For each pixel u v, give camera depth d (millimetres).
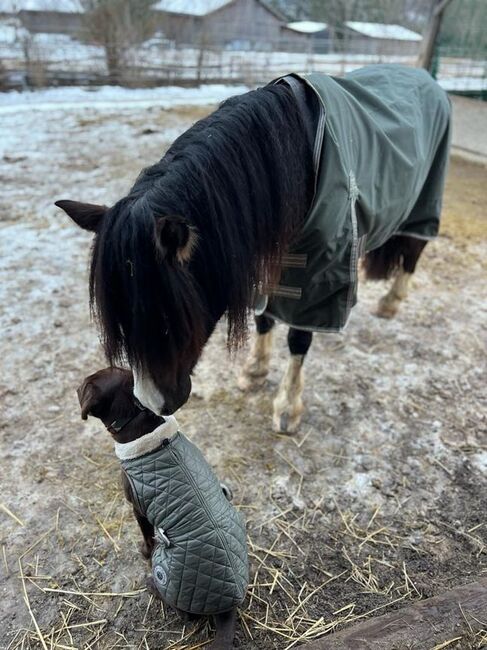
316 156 1392
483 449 1976
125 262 970
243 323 1248
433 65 5801
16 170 4480
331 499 1753
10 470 1804
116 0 8375
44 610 1403
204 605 1222
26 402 2104
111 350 1062
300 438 1996
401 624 1249
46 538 1588
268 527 1647
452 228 3875
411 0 15297
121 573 1500
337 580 1497
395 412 2143
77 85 8242
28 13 9516
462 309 2891
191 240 986
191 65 9461
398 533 1647
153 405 1108
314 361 2418
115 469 1830
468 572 1530
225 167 1177
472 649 1198
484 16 6027
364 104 1817
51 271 3041
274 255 1330
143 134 5742
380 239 2006
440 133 2199
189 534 1197
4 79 7512
